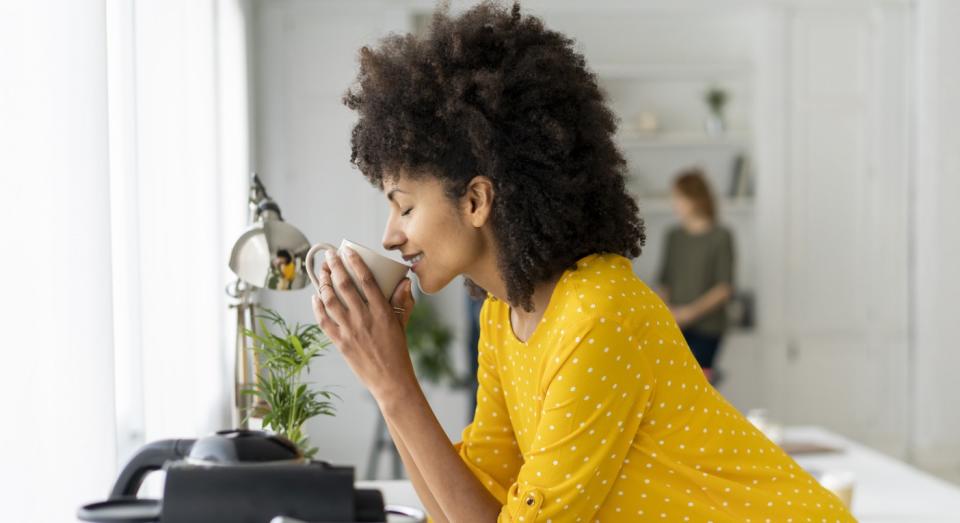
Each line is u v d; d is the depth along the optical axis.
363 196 6.14
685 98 6.85
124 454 2.60
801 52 6.45
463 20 1.32
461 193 1.29
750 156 6.77
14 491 1.61
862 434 6.60
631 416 1.26
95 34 1.93
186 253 3.36
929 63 6.43
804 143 6.48
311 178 6.12
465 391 5.93
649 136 6.64
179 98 3.31
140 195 2.85
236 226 4.70
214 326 3.76
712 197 6.10
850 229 6.53
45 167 1.76
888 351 6.58
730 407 1.38
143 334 2.81
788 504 1.33
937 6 6.41
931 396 6.54
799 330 6.53
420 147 1.28
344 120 6.12
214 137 3.85
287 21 6.07
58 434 1.78
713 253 6.03
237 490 1.04
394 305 1.36
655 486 1.30
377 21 6.12
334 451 6.07
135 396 2.65
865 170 6.51
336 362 6.04
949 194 6.48
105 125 1.96
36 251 1.72
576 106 1.31
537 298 1.35
